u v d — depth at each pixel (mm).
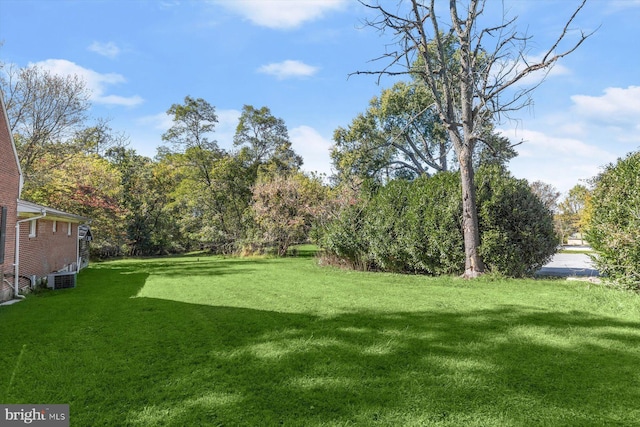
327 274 14211
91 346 5391
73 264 17031
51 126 21000
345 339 5527
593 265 10547
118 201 27125
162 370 4430
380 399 3594
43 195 19859
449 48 19531
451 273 13000
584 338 5453
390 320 6676
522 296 8812
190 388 3898
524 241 12125
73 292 10898
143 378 4188
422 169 34344
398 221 13961
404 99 31328
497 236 11805
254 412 3371
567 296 8734
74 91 21469
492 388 3799
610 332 5758
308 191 26391
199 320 6918
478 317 6805
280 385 3949
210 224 31516
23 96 20375
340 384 3949
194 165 32906
